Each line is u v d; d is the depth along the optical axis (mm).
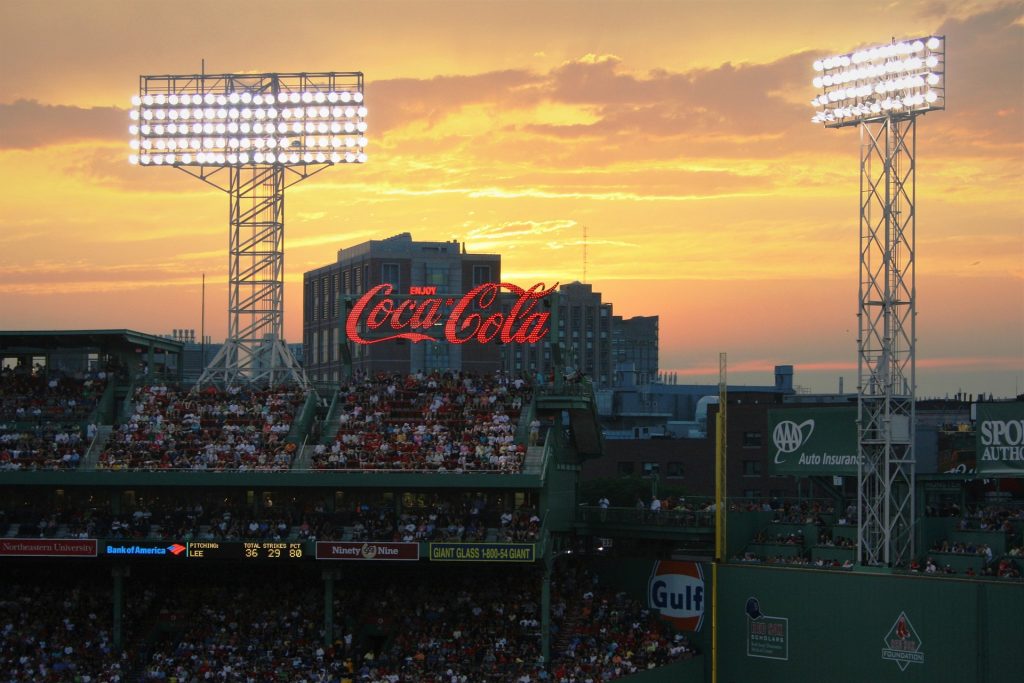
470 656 97312
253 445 104188
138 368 118125
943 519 96500
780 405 156000
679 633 101125
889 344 95625
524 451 101750
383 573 105938
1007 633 84375
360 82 115062
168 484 99562
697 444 162750
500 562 97812
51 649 100188
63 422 111062
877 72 96625
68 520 103125
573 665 95562
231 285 116188
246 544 97812
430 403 109000
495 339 110625
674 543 113188
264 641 100500
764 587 96438
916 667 88312
